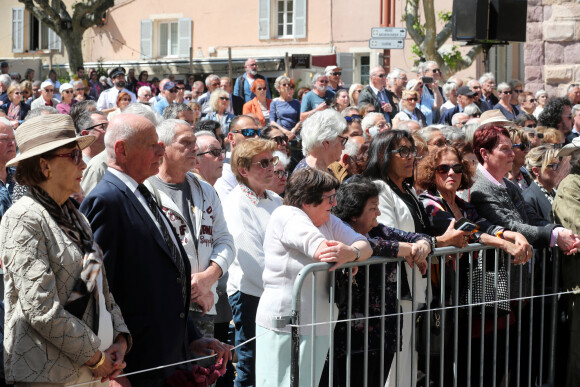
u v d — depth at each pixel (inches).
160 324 158.1
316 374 170.4
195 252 185.3
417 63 771.4
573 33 610.2
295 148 401.1
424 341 195.5
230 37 1113.4
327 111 238.8
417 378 198.8
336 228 178.2
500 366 208.8
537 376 222.5
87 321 140.2
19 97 557.6
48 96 588.7
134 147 161.3
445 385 198.4
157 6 1163.3
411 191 203.3
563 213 219.8
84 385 141.3
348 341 172.2
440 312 191.9
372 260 173.9
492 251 203.0
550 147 240.7
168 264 161.3
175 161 189.8
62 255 137.6
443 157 205.5
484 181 216.4
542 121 393.4
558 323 225.3
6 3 1272.1
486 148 218.2
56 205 140.9
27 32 1267.2
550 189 241.9
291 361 164.4
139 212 159.6
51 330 133.1
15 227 135.5
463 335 201.3
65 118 143.9
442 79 766.5
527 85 631.8
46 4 1079.6
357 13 1022.4
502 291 201.3
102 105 609.0
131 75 889.5
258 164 206.7
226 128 454.3
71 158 142.0
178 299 162.1
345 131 241.6
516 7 470.0
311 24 1050.7
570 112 392.2
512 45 952.9
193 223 190.5
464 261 200.5
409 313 189.6
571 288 217.0
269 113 473.7
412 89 460.4
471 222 191.5
